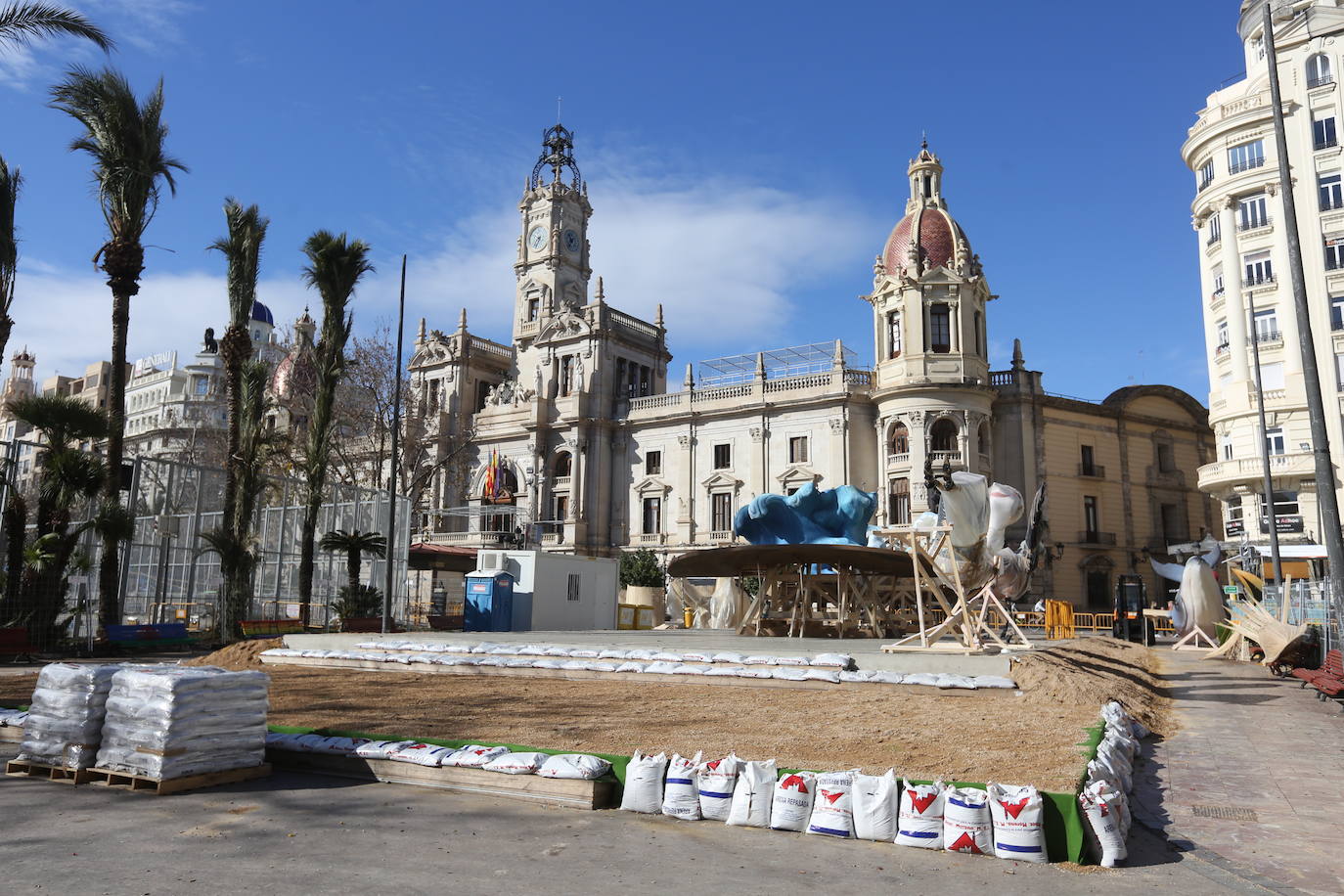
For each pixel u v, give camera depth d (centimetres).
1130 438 6112
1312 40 4694
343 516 4378
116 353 2958
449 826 818
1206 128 4988
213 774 965
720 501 6262
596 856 730
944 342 5625
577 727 1226
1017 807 745
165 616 3822
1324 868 729
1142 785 1027
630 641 2416
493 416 7250
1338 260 4494
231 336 3397
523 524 6762
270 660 2272
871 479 5759
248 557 3294
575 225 7681
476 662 1938
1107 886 676
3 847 730
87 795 916
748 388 6303
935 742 1104
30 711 1019
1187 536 6197
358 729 1216
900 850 759
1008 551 1934
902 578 3183
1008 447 5681
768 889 654
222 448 6169
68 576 2720
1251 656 2609
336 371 3728
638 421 6669
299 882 654
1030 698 1468
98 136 2964
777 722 1269
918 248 5712
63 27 1852
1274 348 4644
